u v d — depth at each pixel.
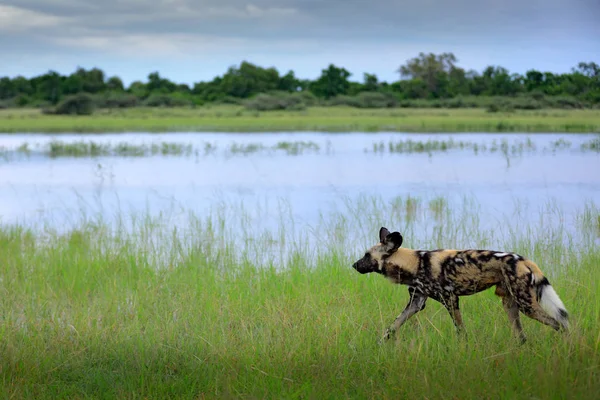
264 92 137.00
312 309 11.93
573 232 19.45
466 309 12.15
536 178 31.86
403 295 13.11
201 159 42.28
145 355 10.18
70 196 28.31
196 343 10.70
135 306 12.77
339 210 23.88
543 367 8.82
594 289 12.59
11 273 15.25
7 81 131.50
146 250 17.11
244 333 11.02
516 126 69.25
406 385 8.76
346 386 8.96
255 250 17.09
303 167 37.53
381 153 44.66
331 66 134.88
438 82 132.12
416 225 20.70
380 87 134.75
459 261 10.55
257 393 8.62
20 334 11.03
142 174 35.28
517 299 10.00
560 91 108.88
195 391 8.97
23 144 53.84
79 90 128.38
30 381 9.22
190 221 20.80
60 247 17.94
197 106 125.69
